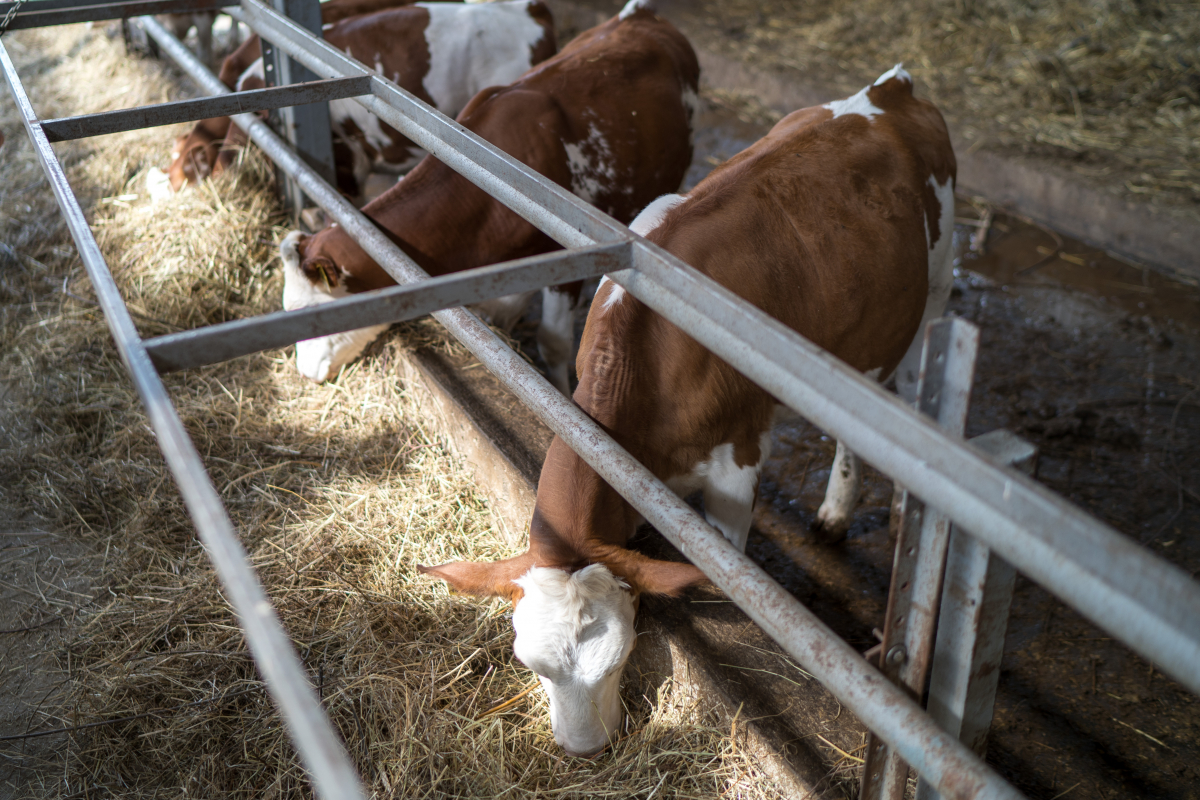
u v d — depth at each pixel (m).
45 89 5.72
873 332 2.36
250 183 4.00
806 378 1.13
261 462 2.82
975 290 4.15
